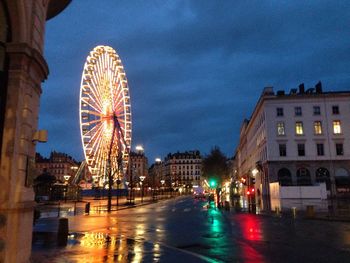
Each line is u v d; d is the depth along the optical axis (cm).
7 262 973
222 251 1398
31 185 1150
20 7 1060
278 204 4400
